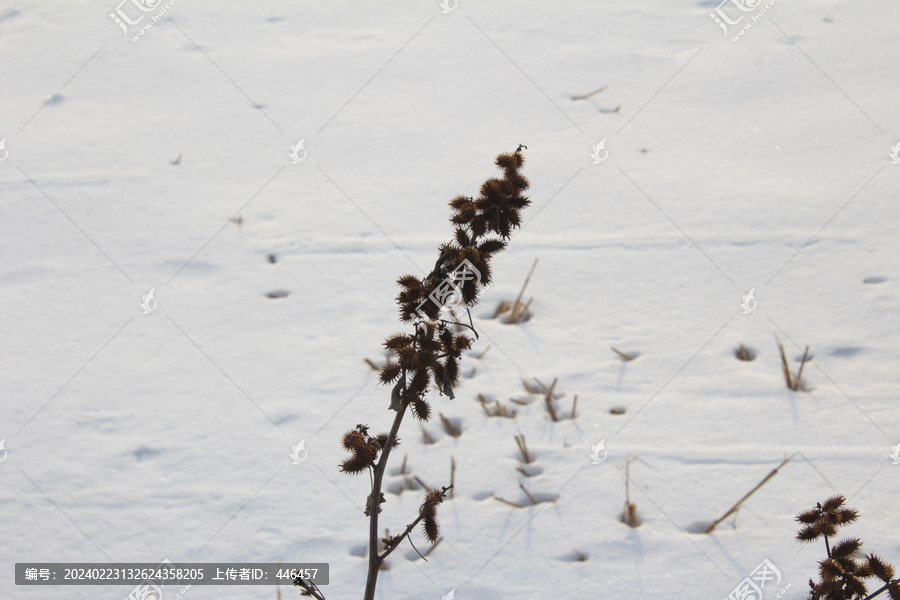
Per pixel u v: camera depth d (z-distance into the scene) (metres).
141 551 3.31
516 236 5.14
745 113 6.20
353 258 5.00
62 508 3.52
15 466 3.73
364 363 4.26
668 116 6.21
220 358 4.33
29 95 6.77
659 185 5.52
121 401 4.08
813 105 6.22
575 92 6.54
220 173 5.82
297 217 5.38
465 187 5.56
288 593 3.11
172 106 6.57
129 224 5.35
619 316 4.52
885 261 4.77
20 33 7.68
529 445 3.74
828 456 3.62
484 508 3.44
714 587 3.06
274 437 3.84
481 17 7.62
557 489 3.51
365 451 1.94
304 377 4.18
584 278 4.79
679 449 3.69
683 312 4.52
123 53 7.29
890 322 4.36
